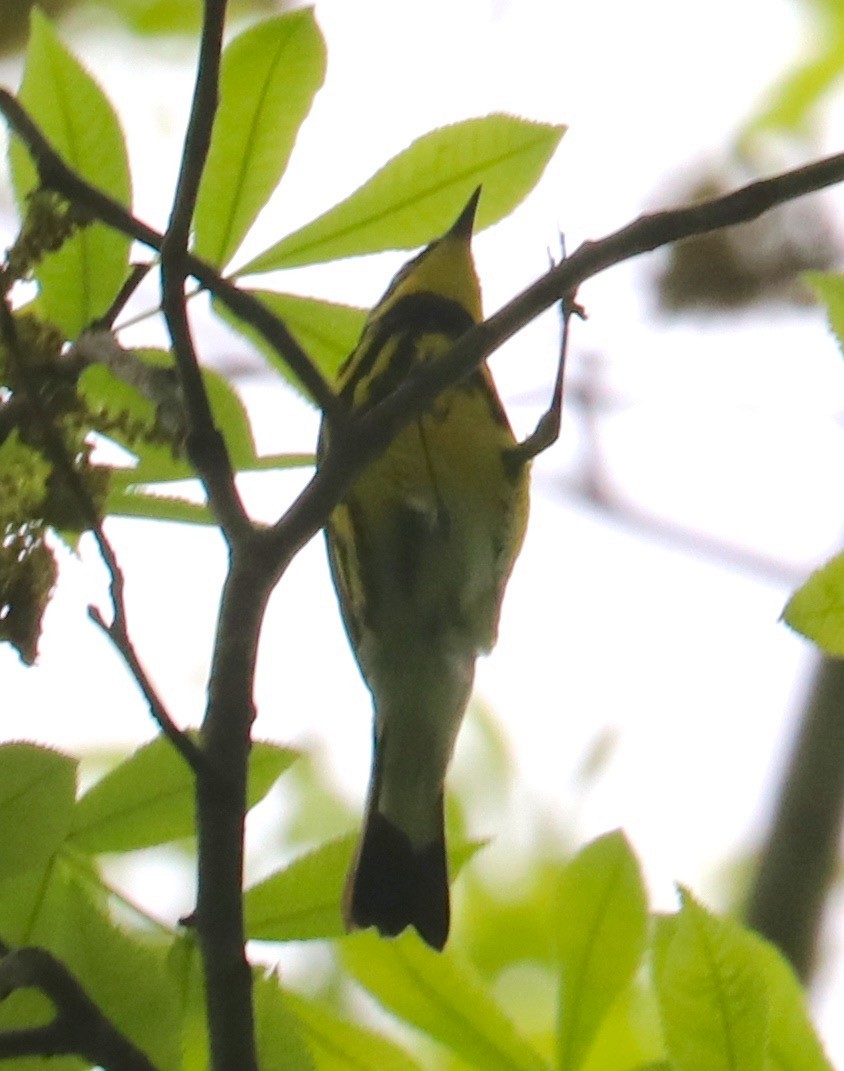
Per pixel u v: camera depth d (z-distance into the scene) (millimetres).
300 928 4746
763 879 9344
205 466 4484
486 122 5336
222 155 5273
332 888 4785
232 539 4449
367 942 5137
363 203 5309
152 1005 4410
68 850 4613
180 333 4469
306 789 9742
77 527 4746
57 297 5250
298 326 5324
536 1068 4977
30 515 4723
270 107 5309
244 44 5305
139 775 4672
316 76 5332
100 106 5281
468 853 5844
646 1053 6113
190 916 4652
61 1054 4145
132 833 4648
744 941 4539
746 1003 4492
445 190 5344
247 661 4332
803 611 4520
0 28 9867
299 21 5320
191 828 4676
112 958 4430
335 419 4555
